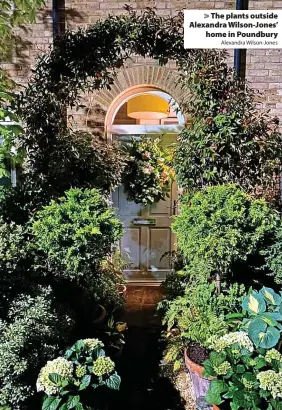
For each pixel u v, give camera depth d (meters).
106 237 3.05
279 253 3.28
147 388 3.37
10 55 4.63
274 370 2.45
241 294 3.25
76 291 3.52
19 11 4.20
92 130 4.91
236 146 3.61
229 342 2.64
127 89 4.87
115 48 3.74
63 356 2.65
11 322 2.61
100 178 4.20
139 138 5.30
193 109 3.78
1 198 3.74
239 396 2.31
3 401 2.31
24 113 3.81
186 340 3.30
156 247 5.73
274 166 3.72
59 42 3.78
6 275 2.73
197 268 3.15
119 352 3.65
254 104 3.94
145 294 5.35
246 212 3.02
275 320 2.76
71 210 3.06
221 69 3.69
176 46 3.71
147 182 4.97
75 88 3.90
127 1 4.57
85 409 2.37
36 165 3.91
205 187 3.47
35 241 3.19
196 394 2.98
